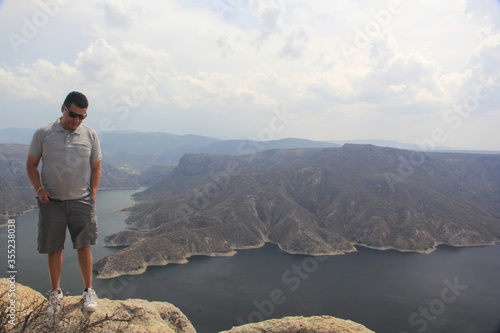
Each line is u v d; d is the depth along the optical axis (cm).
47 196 488
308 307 6059
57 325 450
